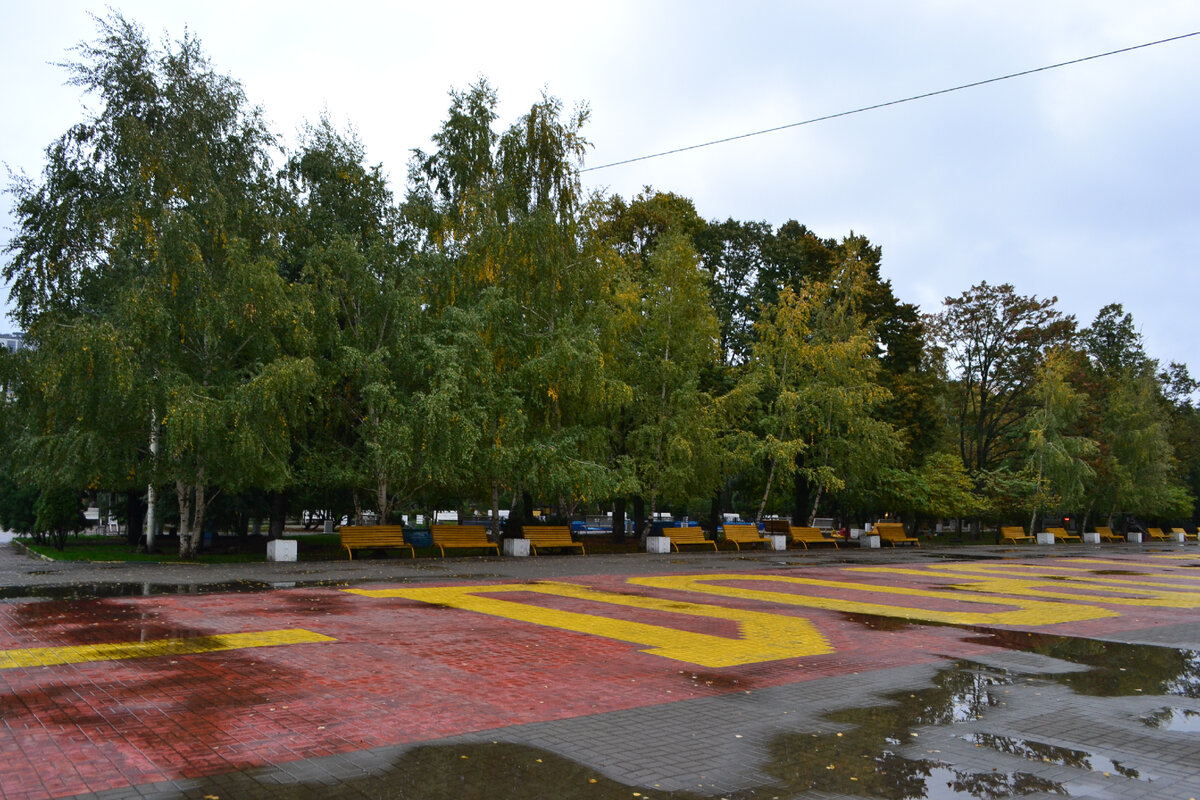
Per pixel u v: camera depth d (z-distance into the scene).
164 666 9.21
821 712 7.80
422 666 9.47
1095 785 5.82
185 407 20.80
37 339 22.77
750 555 32.38
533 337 29.28
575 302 30.70
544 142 30.53
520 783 5.66
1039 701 8.39
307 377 22.45
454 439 24.30
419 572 21.25
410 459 24.27
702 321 34.22
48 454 22.31
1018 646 11.83
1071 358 56.62
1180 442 71.12
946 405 62.34
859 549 38.91
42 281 23.48
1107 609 16.75
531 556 28.53
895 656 10.83
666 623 13.30
